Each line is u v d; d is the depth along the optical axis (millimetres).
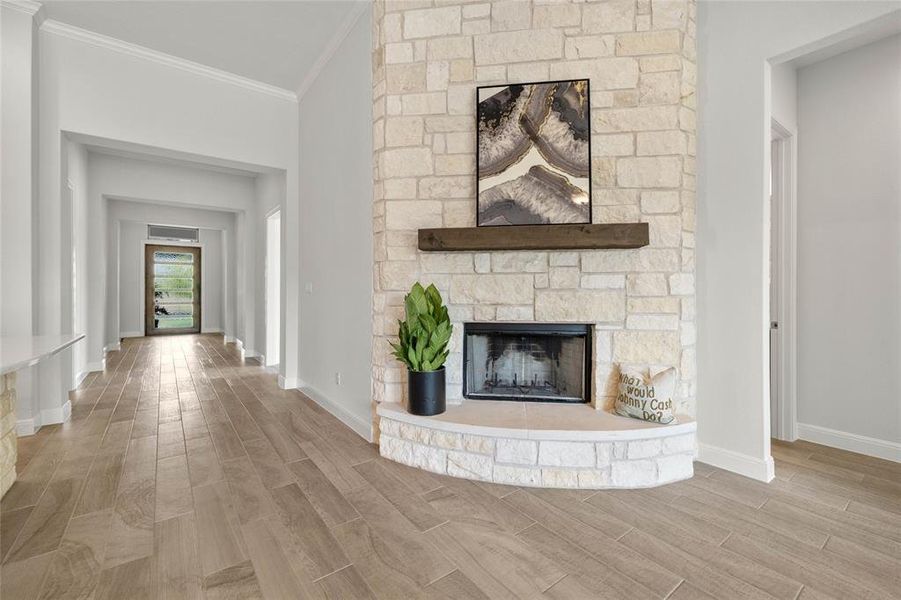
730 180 2482
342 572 1607
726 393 2518
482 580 1571
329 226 3744
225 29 3400
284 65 3934
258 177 6254
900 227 2607
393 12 2787
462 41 2719
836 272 2857
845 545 1785
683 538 1833
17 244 3064
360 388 3178
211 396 4199
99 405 3850
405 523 1944
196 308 9820
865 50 2725
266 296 5762
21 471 2453
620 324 2586
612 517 2000
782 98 2850
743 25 2420
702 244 2602
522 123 2611
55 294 3338
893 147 2631
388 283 2807
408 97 2775
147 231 9133
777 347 3047
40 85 3270
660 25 2529
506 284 2691
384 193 2803
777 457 2709
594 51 2582
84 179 5152
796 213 3014
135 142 3654
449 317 2742
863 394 2758
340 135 3506
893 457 2643
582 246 2449
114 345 7059
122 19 3266
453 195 2730
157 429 3207
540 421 2420
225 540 1804
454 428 2402
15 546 1747
